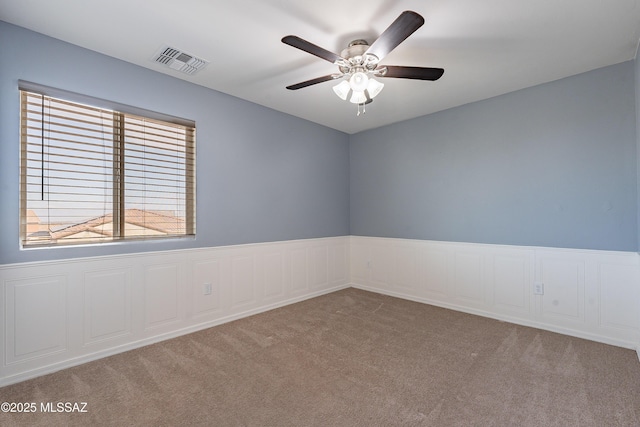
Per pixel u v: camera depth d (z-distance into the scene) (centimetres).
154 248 284
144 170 283
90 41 236
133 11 201
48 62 229
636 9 198
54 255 232
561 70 283
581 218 290
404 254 425
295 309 377
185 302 303
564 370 228
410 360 245
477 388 206
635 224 264
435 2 192
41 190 231
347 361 244
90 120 252
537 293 313
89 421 175
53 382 215
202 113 316
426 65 272
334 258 467
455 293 375
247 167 357
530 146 319
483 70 282
